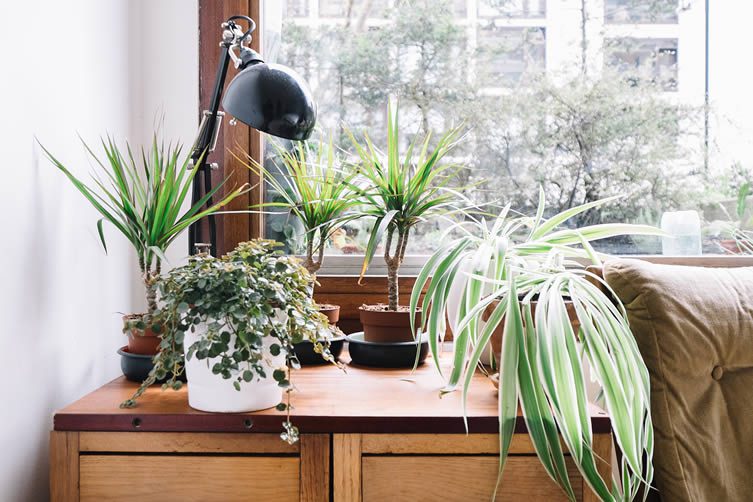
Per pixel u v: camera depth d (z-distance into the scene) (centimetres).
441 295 114
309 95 120
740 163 171
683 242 171
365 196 138
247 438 103
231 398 103
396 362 138
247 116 116
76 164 121
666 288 123
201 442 102
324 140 168
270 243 115
